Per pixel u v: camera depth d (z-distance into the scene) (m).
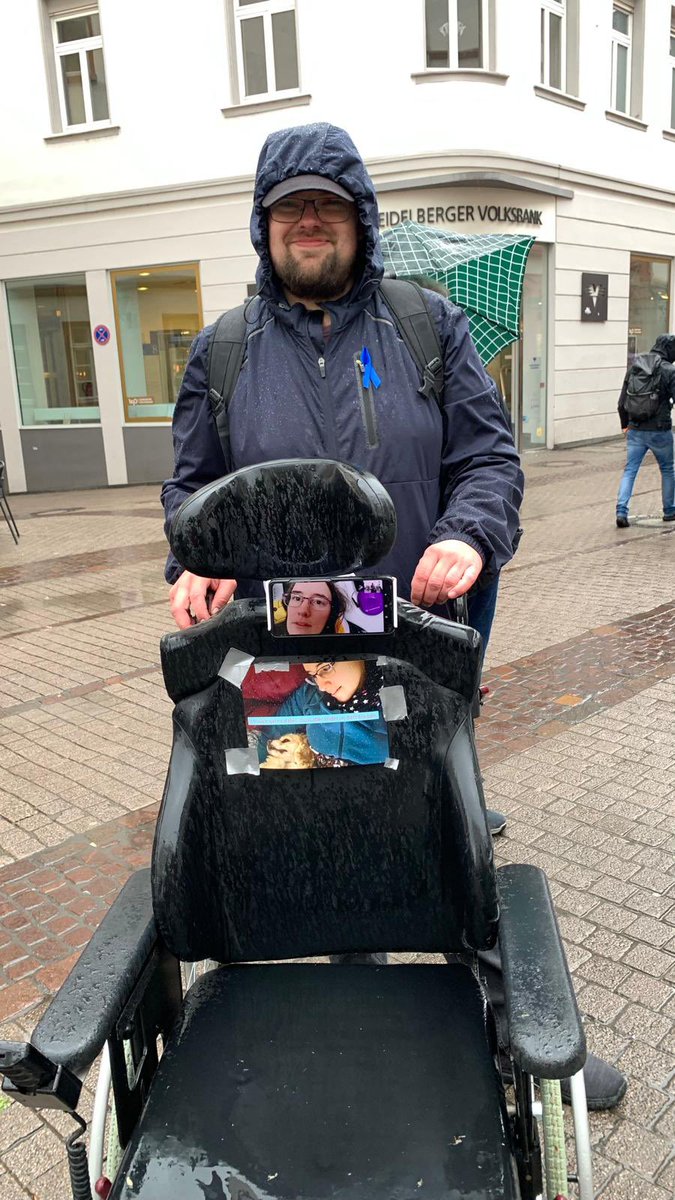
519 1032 1.13
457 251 3.80
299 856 1.44
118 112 13.52
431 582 1.51
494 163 13.06
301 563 1.33
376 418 1.70
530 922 1.35
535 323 14.92
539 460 14.41
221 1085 1.30
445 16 12.54
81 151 13.83
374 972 1.52
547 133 13.88
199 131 13.22
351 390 1.70
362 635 1.34
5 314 14.84
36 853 3.29
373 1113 1.24
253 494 1.30
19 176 14.21
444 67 12.64
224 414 1.78
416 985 1.48
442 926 1.45
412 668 1.36
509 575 7.15
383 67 12.48
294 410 1.71
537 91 13.53
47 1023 1.18
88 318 14.52
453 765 1.38
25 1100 1.13
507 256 3.80
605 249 15.59
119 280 14.21
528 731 4.14
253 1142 1.21
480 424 1.77
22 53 13.71
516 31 12.98
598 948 2.60
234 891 1.46
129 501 13.07
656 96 16.08
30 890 3.05
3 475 9.95
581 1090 1.27
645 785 3.57
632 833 3.22
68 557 8.96
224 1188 1.15
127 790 3.77
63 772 3.97
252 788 1.41
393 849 1.42
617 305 16.12
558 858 3.07
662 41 15.99
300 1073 1.31
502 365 14.82
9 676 5.36
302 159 1.56
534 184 13.61
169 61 13.09
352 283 1.72
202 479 1.90
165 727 4.46
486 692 3.23
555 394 15.34
